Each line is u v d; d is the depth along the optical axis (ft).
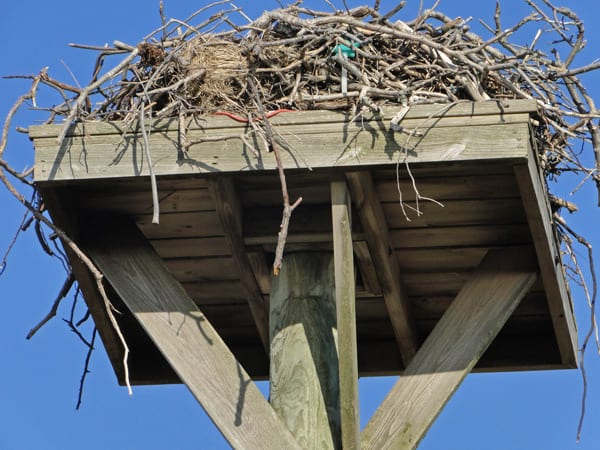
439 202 22.77
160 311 22.35
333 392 21.86
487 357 25.66
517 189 22.30
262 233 23.03
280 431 21.12
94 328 24.61
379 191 22.53
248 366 26.43
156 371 25.64
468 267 24.41
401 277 24.77
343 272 20.97
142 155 21.26
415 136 20.88
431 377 21.91
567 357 25.21
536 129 22.43
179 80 21.74
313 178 22.27
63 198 22.36
